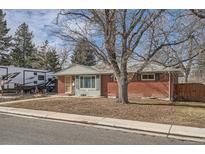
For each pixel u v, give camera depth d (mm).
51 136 8555
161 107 15836
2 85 27359
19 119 12352
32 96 25625
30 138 8180
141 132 9695
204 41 15641
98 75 26422
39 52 53844
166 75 23031
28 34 61219
